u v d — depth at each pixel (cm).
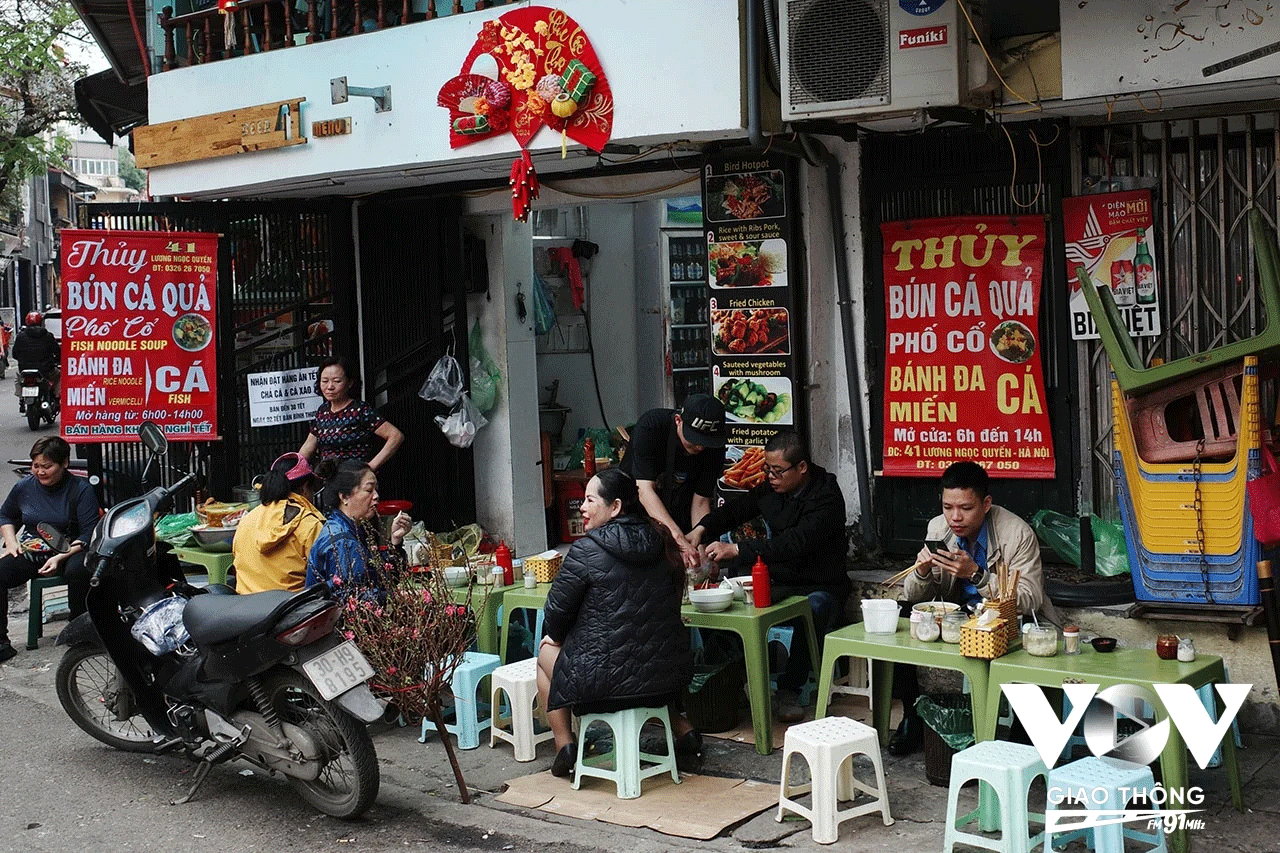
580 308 959
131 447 803
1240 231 557
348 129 696
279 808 479
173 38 803
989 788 416
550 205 768
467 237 823
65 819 473
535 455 849
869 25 529
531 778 499
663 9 586
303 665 445
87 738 571
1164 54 492
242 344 819
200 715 491
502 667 539
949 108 545
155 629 501
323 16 790
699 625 523
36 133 1725
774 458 560
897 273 631
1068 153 587
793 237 649
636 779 471
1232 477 497
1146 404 518
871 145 634
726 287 667
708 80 579
